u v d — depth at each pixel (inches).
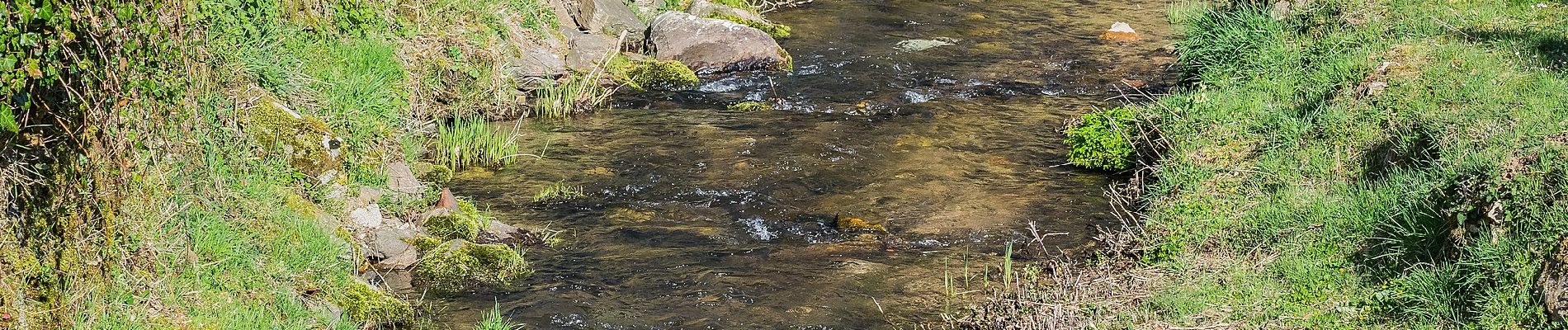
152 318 222.4
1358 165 305.4
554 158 369.4
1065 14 613.6
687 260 287.6
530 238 302.4
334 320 244.1
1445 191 256.5
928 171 357.7
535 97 434.6
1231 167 319.3
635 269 282.0
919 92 456.1
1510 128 278.2
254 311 234.8
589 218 316.8
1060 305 247.1
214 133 274.7
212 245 243.0
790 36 557.9
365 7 396.8
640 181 346.9
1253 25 424.5
